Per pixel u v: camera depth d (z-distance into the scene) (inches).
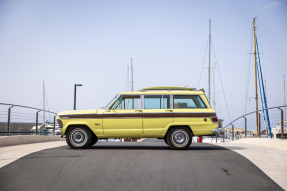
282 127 458.9
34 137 536.4
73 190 204.7
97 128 400.2
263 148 424.2
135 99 406.0
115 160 296.5
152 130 395.9
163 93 406.3
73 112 404.5
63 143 519.2
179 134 396.2
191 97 407.2
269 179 231.1
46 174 243.9
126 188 208.5
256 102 1379.2
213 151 370.0
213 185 215.2
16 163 282.7
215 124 397.7
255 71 1392.7
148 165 274.1
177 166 270.5
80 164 277.7
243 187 211.0
